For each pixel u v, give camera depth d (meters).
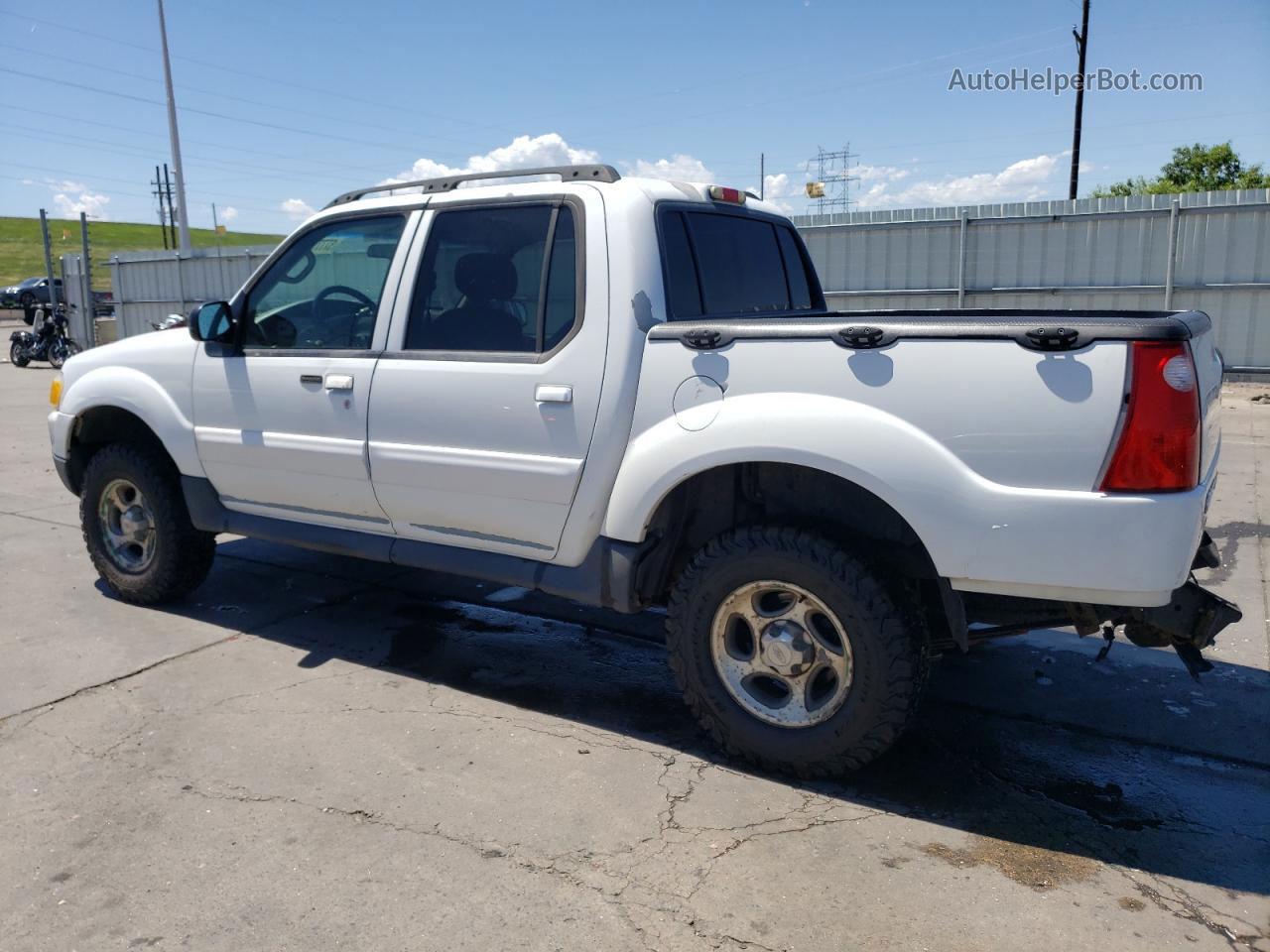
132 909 2.67
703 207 3.92
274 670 4.33
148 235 103.12
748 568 3.28
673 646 3.51
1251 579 5.59
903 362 2.98
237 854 2.93
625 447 3.46
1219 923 2.63
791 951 2.51
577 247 3.54
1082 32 30.52
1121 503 2.75
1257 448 9.66
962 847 2.99
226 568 5.87
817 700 3.37
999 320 2.89
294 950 2.51
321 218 4.28
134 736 3.68
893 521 3.22
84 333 23.83
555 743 3.66
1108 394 2.74
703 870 2.85
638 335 3.42
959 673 4.36
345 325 4.19
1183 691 4.16
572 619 5.10
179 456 4.67
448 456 3.79
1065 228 14.95
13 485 8.30
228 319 4.41
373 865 2.87
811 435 3.07
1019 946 2.53
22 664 4.36
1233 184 35.62
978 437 2.90
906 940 2.55
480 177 3.99
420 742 3.65
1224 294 14.13
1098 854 2.96
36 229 101.62
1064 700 4.08
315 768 3.45
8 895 2.73
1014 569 2.89
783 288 4.52
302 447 4.19
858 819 3.14
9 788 3.30
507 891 2.75
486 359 3.72
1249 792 3.34
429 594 5.45
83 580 5.61
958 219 15.53
